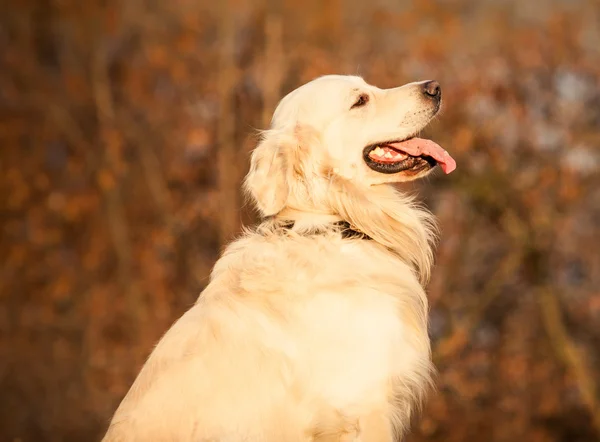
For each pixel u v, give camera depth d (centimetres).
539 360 1573
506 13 1800
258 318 511
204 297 535
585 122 1590
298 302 514
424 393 534
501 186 1467
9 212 1916
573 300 1595
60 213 1889
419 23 1870
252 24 1789
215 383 494
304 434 503
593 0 1755
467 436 1498
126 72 1928
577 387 1546
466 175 1469
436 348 1421
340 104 573
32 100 1962
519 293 1597
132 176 1850
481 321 1603
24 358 1786
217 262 556
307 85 587
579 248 1564
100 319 1747
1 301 1848
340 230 556
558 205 1536
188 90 1862
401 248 572
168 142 1828
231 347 502
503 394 1550
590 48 1708
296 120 570
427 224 607
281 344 506
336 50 1795
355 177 573
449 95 1591
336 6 1853
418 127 580
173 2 1966
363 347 507
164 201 1747
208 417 489
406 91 584
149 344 1648
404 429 530
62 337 1802
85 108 1980
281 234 550
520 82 1620
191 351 503
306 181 559
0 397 1742
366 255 546
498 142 1550
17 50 2045
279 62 1561
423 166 584
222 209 1617
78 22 2003
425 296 558
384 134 575
